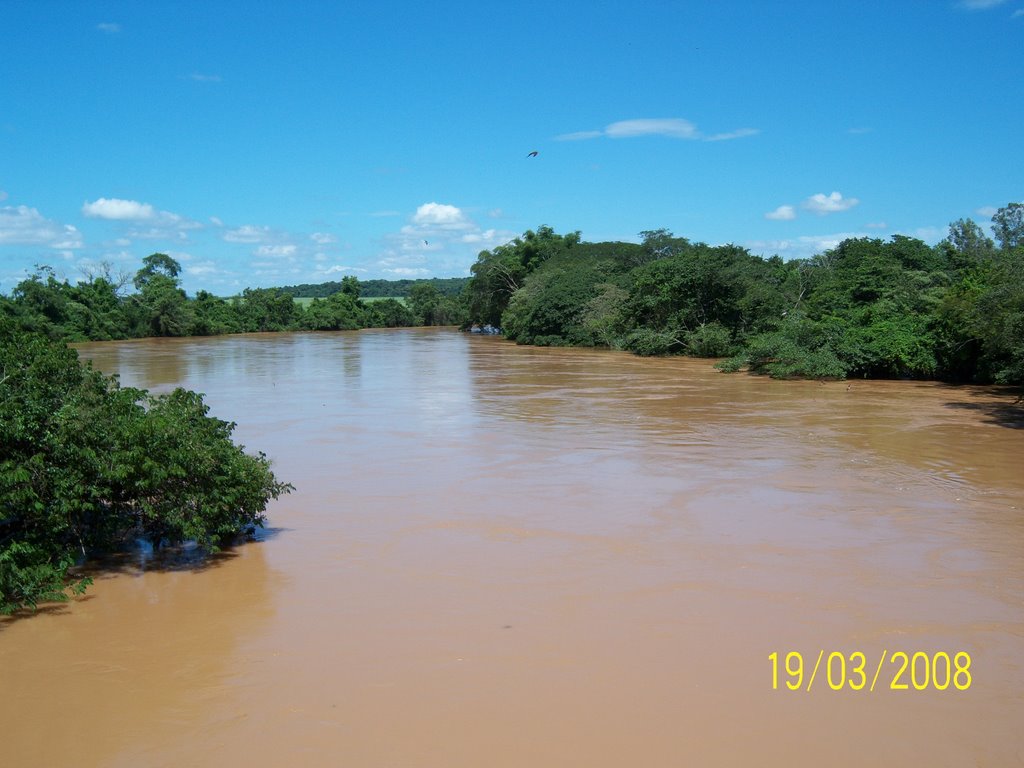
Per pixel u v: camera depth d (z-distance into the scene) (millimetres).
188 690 5699
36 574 7320
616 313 47000
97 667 6059
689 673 5949
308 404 21188
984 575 8055
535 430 16688
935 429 16859
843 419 18281
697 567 8234
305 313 86250
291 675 5902
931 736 5145
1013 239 48656
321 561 8438
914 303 30781
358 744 5016
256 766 4797
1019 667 6098
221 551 8781
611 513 10242
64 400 8359
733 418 18422
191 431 8758
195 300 78188
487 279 70938
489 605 7211
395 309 96438
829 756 4910
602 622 6844
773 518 10078
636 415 18938
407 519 9977
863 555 8656
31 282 59750
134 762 4844
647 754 4914
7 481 7453
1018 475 12500
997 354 22984
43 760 4871
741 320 39062
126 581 7891
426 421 18000
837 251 50500
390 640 6484
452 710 5402
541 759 4855
